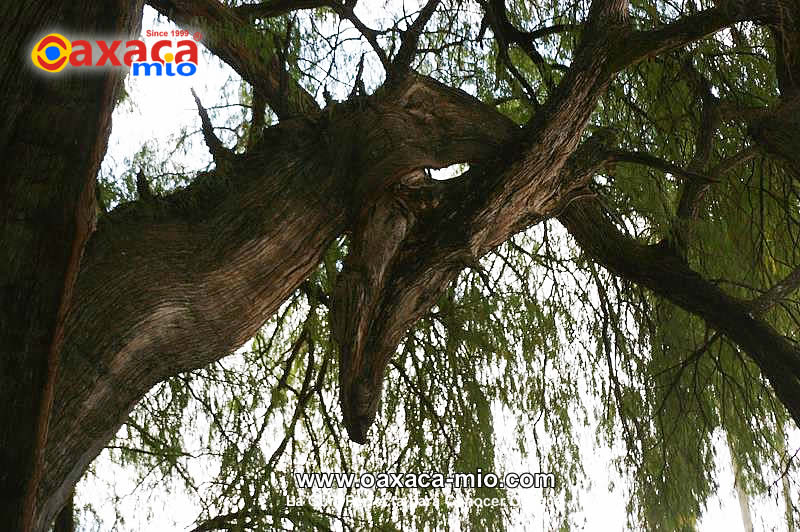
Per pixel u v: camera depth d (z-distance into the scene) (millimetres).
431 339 6754
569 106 4289
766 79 6184
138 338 3715
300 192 4230
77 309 3619
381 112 4492
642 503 6176
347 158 4402
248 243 4035
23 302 2598
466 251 4328
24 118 2646
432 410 6562
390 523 6195
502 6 6141
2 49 2672
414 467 6418
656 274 5562
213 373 6246
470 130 4609
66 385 3512
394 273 4312
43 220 2613
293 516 5984
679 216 5520
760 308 5410
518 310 6727
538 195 4469
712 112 5520
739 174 6266
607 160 4637
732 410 6234
